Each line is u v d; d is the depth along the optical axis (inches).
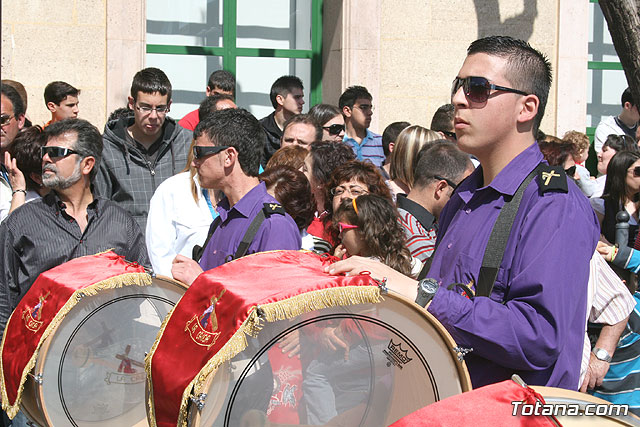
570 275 76.8
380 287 70.2
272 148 269.1
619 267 149.6
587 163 353.1
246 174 128.0
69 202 143.3
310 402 71.0
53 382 97.9
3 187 183.6
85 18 291.3
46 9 288.0
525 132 83.5
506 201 82.1
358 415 71.9
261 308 67.0
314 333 71.0
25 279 139.5
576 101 330.0
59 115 261.7
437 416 58.9
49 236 139.9
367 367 71.9
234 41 329.7
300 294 68.3
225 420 69.9
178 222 163.0
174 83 325.1
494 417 58.7
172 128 213.5
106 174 206.4
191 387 68.8
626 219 162.1
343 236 127.1
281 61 334.0
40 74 288.8
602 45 355.9
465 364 73.1
